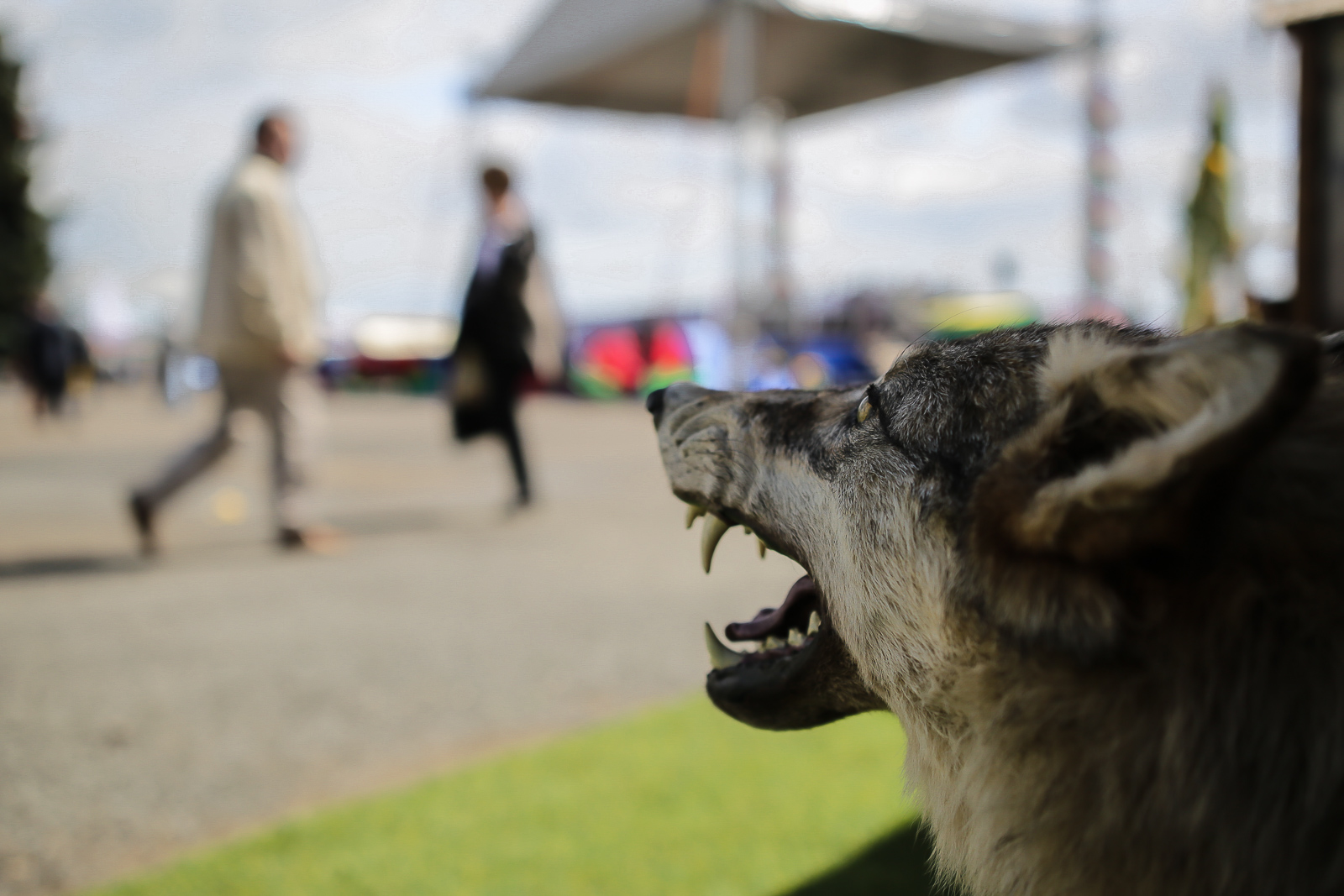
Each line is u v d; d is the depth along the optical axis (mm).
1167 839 1062
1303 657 1007
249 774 2803
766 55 13648
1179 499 970
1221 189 5113
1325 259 3191
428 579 5059
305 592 4824
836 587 1533
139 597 4723
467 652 3871
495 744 3006
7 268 34906
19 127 36312
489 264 6656
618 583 4961
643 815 2479
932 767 1402
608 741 2965
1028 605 1129
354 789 2711
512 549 5828
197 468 5621
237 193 5098
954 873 1420
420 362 23469
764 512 1726
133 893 2121
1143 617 1062
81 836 2453
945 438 1341
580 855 2275
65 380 16953
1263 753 1007
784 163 16281
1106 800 1104
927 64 13875
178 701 3352
